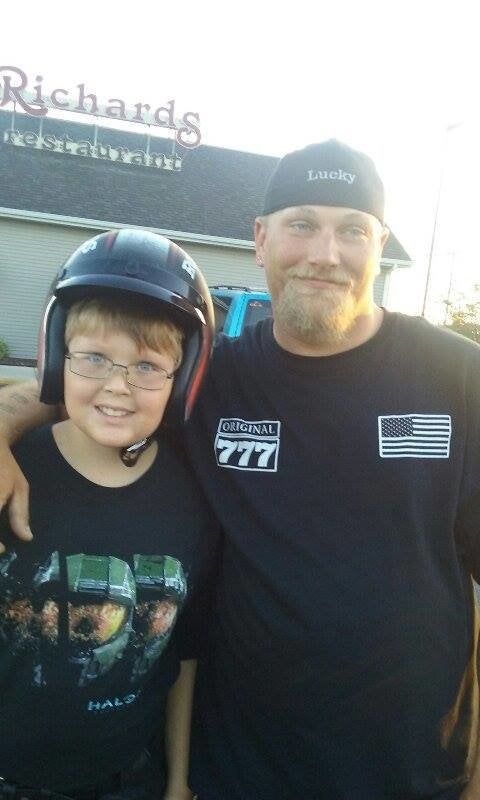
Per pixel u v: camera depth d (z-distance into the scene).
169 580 0.79
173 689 0.94
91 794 0.80
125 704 0.79
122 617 0.77
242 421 0.91
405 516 0.84
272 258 0.93
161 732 0.93
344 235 0.90
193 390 0.83
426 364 0.89
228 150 11.88
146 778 0.86
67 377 0.76
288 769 0.85
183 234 9.48
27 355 9.39
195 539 0.84
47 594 0.74
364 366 0.89
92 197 9.78
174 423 0.84
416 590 0.83
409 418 0.87
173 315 0.78
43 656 0.75
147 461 0.83
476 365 0.88
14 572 0.74
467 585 0.90
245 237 9.77
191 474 0.89
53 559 0.75
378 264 0.94
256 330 0.99
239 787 0.87
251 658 0.86
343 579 0.83
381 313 0.95
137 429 0.77
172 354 0.77
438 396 0.88
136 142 11.21
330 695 0.83
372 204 0.91
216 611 0.91
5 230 9.17
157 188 10.41
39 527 0.75
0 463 0.73
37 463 0.78
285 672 0.84
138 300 0.75
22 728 0.75
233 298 4.04
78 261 0.77
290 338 0.91
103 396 0.75
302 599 0.83
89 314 0.74
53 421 0.86
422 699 0.83
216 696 0.91
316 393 0.89
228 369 0.95
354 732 0.83
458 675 0.86
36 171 9.98
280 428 0.89
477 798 0.87
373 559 0.84
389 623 0.82
